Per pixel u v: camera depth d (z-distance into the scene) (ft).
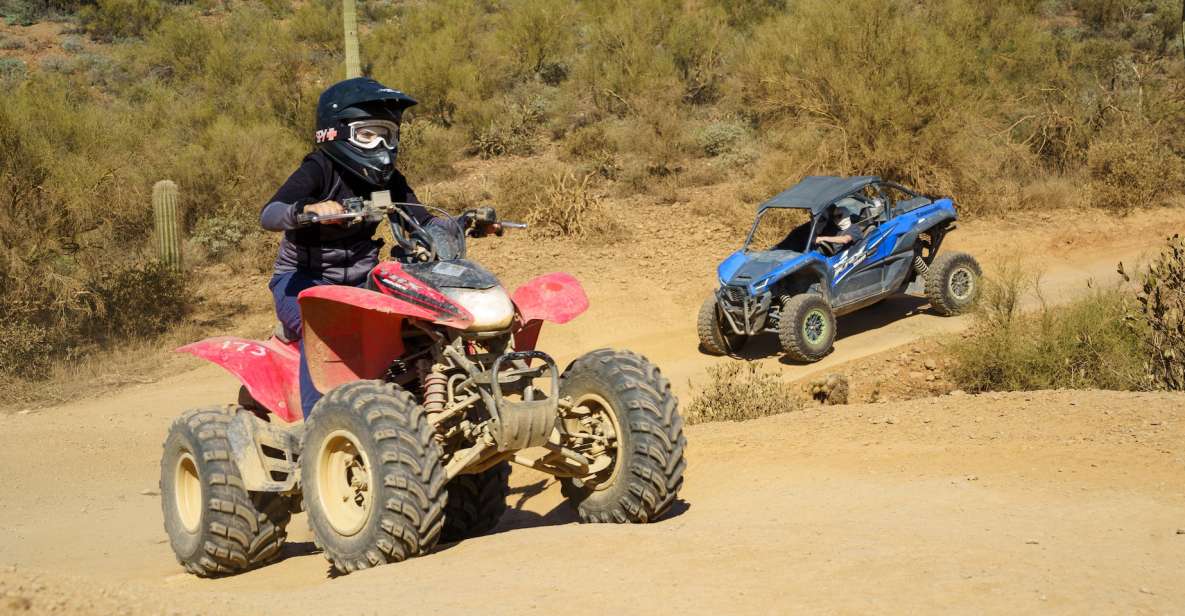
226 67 110.11
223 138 86.17
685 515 20.06
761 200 79.10
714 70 105.70
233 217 79.71
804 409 35.47
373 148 19.77
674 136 91.66
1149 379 34.50
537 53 116.37
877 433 27.68
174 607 12.67
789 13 103.91
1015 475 21.44
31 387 50.93
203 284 71.36
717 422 34.04
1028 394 30.71
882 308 58.08
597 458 19.24
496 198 83.56
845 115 78.07
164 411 46.09
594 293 63.26
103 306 61.31
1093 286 56.59
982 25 92.27
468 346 18.93
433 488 17.08
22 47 146.92
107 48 150.41
